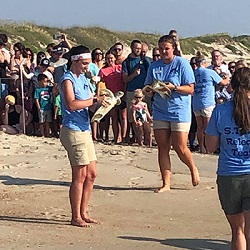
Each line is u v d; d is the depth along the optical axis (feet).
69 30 141.69
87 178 24.54
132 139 46.47
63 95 23.45
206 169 36.47
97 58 46.52
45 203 27.91
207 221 25.57
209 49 173.68
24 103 47.93
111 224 24.75
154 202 28.55
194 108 42.11
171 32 35.24
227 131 17.90
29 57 50.65
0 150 39.68
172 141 30.01
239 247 18.17
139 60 44.01
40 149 40.57
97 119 24.14
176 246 21.85
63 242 21.89
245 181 17.74
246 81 17.66
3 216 25.59
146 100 45.91
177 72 29.22
